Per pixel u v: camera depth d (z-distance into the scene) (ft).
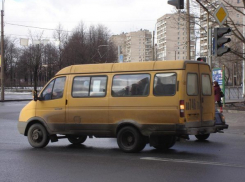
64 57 216.54
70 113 31.22
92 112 30.17
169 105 26.96
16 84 257.75
